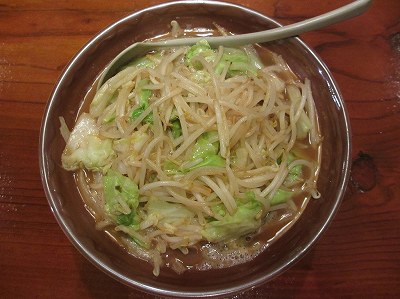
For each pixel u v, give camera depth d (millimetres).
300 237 229
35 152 258
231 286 211
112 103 245
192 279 228
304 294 247
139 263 233
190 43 251
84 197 241
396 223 252
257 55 257
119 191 226
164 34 260
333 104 239
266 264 224
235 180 228
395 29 271
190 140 229
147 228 234
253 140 237
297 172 245
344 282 248
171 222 232
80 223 231
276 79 249
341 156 232
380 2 274
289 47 250
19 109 263
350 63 268
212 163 227
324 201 235
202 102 234
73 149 237
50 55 269
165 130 236
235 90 237
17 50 269
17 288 245
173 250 235
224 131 227
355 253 250
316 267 249
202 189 231
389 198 254
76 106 249
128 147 232
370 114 262
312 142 249
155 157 232
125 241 237
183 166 228
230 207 227
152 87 238
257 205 228
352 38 271
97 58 248
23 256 248
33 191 254
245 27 255
